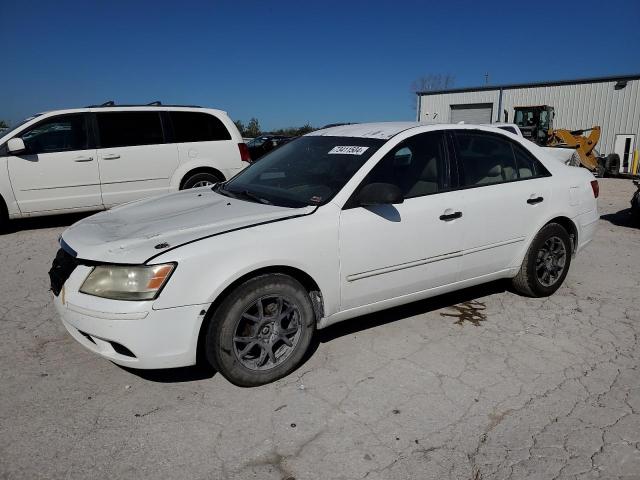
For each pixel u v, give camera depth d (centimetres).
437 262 383
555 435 273
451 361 351
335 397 307
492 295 477
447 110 3098
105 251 292
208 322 300
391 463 252
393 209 356
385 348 369
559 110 2611
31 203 733
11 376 328
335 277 335
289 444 265
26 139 727
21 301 458
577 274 550
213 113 845
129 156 776
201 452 258
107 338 282
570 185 466
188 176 827
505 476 244
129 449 260
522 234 432
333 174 363
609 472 246
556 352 366
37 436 269
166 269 279
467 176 403
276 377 322
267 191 383
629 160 2362
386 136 382
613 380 329
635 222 848
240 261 295
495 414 292
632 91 2350
